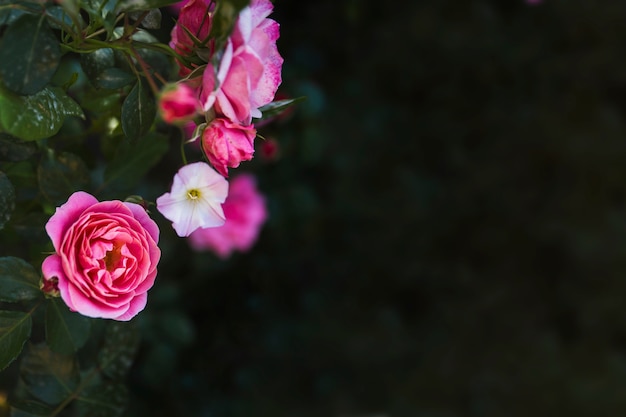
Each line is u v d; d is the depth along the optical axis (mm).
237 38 961
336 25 3096
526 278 3387
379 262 3219
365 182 3184
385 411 3033
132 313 990
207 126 987
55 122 984
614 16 3150
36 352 1118
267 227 2625
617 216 3234
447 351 3254
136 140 1055
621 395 3154
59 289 981
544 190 3350
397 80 3270
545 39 3225
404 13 3223
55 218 973
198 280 2510
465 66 3271
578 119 3277
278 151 2285
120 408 1149
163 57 1115
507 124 3316
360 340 3082
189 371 2518
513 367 3252
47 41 964
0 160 1044
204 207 1020
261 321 2721
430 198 3240
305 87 2314
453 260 3373
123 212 995
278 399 2766
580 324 3322
